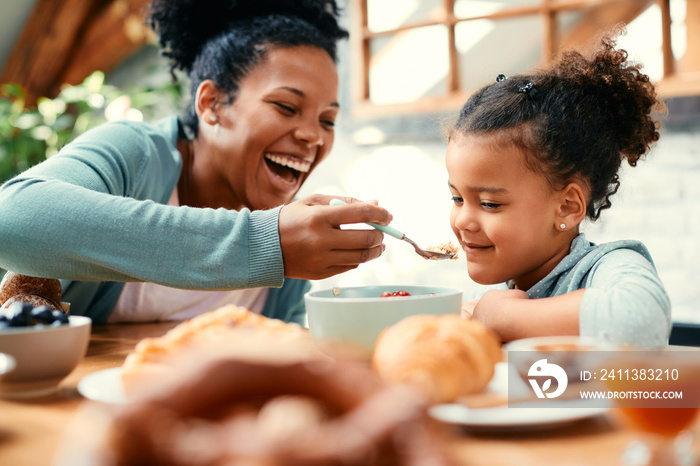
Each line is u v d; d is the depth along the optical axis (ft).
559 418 1.46
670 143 7.57
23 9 10.19
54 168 3.26
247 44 4.21
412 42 9.50
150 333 3.35
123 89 11.21
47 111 10.00
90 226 2.65
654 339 2.28
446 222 8.79
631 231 7.77
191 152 4.65
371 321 2.07
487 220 3.30
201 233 2.66
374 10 9.51
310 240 2.63
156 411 0.99
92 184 3.30
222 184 4.55
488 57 9.43
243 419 1.03
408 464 0.96
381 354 1.69
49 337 1.80
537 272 3.46
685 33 7.45
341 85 9.34
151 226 2.66
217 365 1.10
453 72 8.65
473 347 1.65
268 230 2.67
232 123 4.27
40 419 1.63
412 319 1.78
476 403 1.61
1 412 1.70
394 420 1.00
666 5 7.38
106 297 4.07
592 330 2.30
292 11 4.66
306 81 4.21
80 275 2.77
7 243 2.71
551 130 3.26
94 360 2.46
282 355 1.18
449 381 1.53
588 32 8.25
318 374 1.13
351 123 9.30
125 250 2.63
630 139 3.60
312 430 0.99
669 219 7.61
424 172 8.92
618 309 2.30
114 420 0.94
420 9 9.37
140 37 10.49
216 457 0.92
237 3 4.47
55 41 10.51
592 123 3.40
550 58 7.88
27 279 2.89
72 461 0.94
